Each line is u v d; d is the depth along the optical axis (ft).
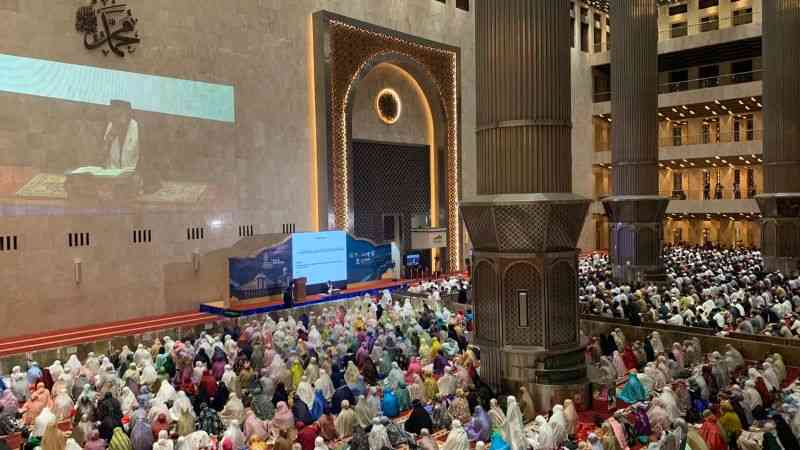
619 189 74.13
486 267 38.55
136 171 60.13
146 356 43.01
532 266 36.86
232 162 68.33
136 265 60.03
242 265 62.49
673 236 144.66
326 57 75.82
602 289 65.82
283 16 73.56
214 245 66.39
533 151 36.50
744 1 131.23
